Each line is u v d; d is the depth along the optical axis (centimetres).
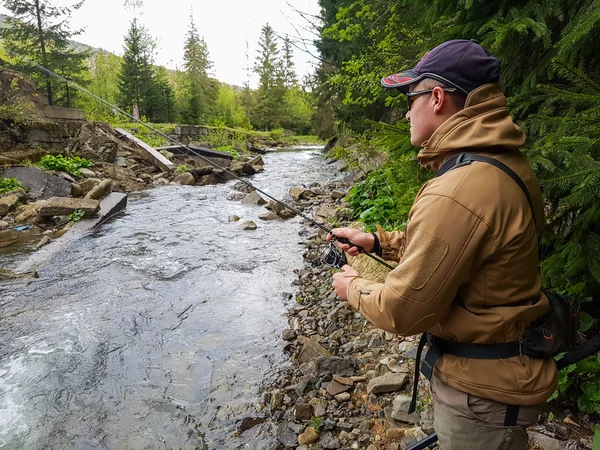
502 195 113
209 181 1352
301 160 2177
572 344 132
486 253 113
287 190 1187
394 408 256
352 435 249
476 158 118
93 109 2528
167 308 456
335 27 838
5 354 367
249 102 6078
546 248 268
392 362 308
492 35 267
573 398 232
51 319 430
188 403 302
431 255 113
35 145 1222
